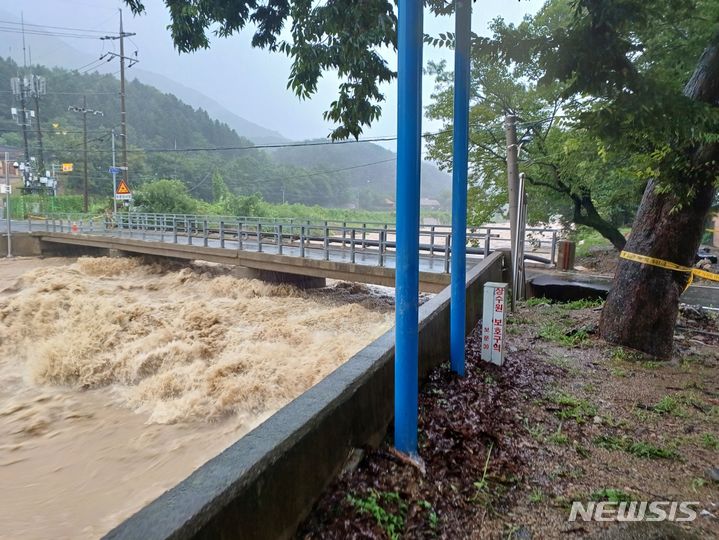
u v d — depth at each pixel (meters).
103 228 25.36
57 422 6.88
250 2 4.36
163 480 5.21
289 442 2.01
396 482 2.47
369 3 3.62
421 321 3.79
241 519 1.68
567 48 3.15
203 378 7.95
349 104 4.52
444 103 13.78
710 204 4.93
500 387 3.96
